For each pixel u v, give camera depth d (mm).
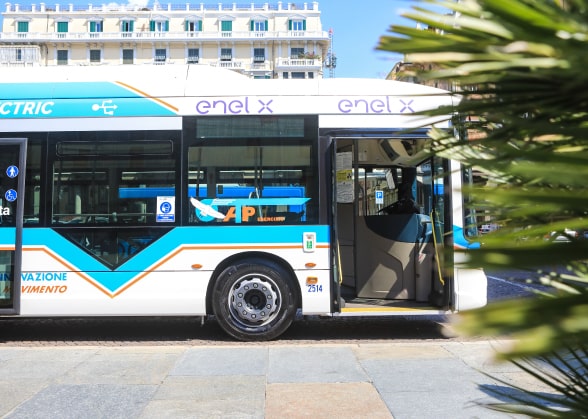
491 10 820
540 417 1237
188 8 90125
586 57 753
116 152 6652
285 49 88188
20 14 85938
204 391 4613
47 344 6684
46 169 6617
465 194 870
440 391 4559
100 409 4203
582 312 747
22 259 6523
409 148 7164
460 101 1005
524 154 848
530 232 859
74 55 86062
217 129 6703
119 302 6508
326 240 6625
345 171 7539
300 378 4957
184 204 6621
